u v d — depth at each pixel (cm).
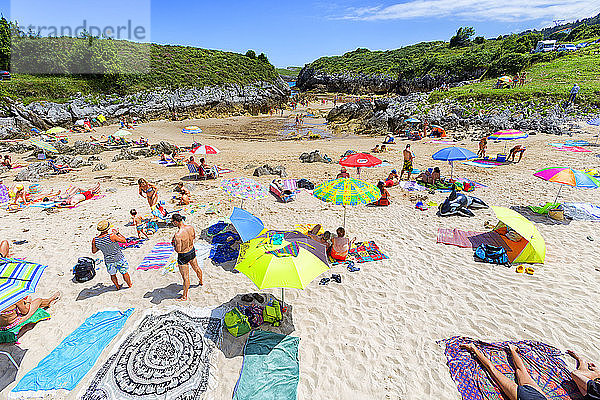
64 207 1222
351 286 745
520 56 5122
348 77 8725
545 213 1066
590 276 749
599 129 2605
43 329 619
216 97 4988
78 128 3281
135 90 4478
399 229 1015
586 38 8612
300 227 998
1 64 3978
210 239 962
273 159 2105
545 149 2058
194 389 501
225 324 615
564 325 613
